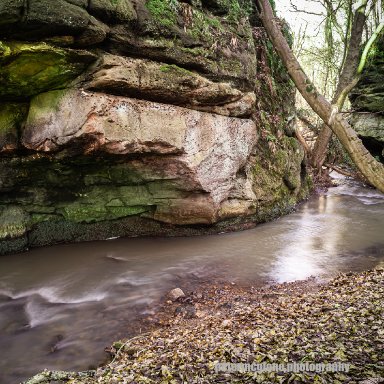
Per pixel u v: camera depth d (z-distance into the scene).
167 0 8.80
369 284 6.07
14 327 5.65
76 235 9.67
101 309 6.18
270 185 11.93
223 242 9.67
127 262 8.28
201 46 9.52
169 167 9.16
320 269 7.77
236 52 10.66
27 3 6.42
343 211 13.35
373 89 18.20
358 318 4.48
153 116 8.52
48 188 9.09
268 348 4.07
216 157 9.86
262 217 11.59
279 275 7.50
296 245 9.38
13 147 8.10
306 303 5.54
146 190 9.61
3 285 7.18
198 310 5.99
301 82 12.21
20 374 4.48
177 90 8.81
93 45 7.68
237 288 6.91
